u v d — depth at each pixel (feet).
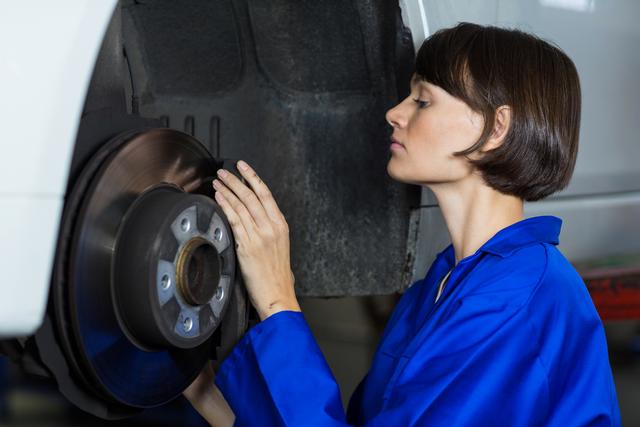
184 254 2.81
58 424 8.35
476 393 2.76
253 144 4.20
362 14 3.86
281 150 4.24
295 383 2.94
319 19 3.94
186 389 3.58
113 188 2.76
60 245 2.65
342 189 4.25
